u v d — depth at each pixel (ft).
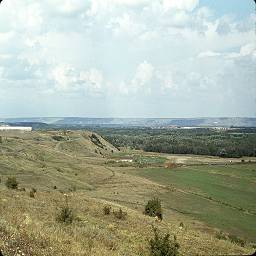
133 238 90.12
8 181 168.66
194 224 199.72
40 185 256.93
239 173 435.53
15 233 53.88
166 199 286.87
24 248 49.96
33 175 286.87
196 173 431.43
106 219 115.85
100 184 327.06
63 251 55.36
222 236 158.51
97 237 78.38
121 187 317.22
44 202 120.67
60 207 114.73
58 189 254.68
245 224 228.63
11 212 79.10
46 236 60.03
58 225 80.07
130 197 268.82
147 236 96.78
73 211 113.50
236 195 327.06
